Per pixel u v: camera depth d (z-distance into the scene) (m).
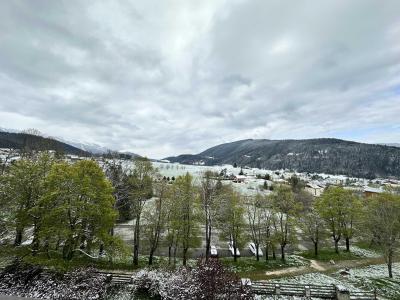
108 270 30.61
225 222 41.94
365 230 50.69
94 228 26.86
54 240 24.12
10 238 23.75
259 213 45.03
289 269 37.88
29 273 21.02
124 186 40.00
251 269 37.16
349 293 22.59
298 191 97.25
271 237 42.91
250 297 19.22
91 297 19.61
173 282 20.39
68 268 22.41
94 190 26.27
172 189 37.44
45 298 18.48
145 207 39.97
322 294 23.08
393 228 39.41
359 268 39.31
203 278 18.64
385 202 47.59
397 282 32.22
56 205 24.14
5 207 22.67
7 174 24.88
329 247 53.03
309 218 48.38
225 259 41.66
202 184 48.19
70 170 25.69
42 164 26.55
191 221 36.66
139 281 22.06
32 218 24.00
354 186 153.75
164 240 42.22
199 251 44.16
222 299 17.55
